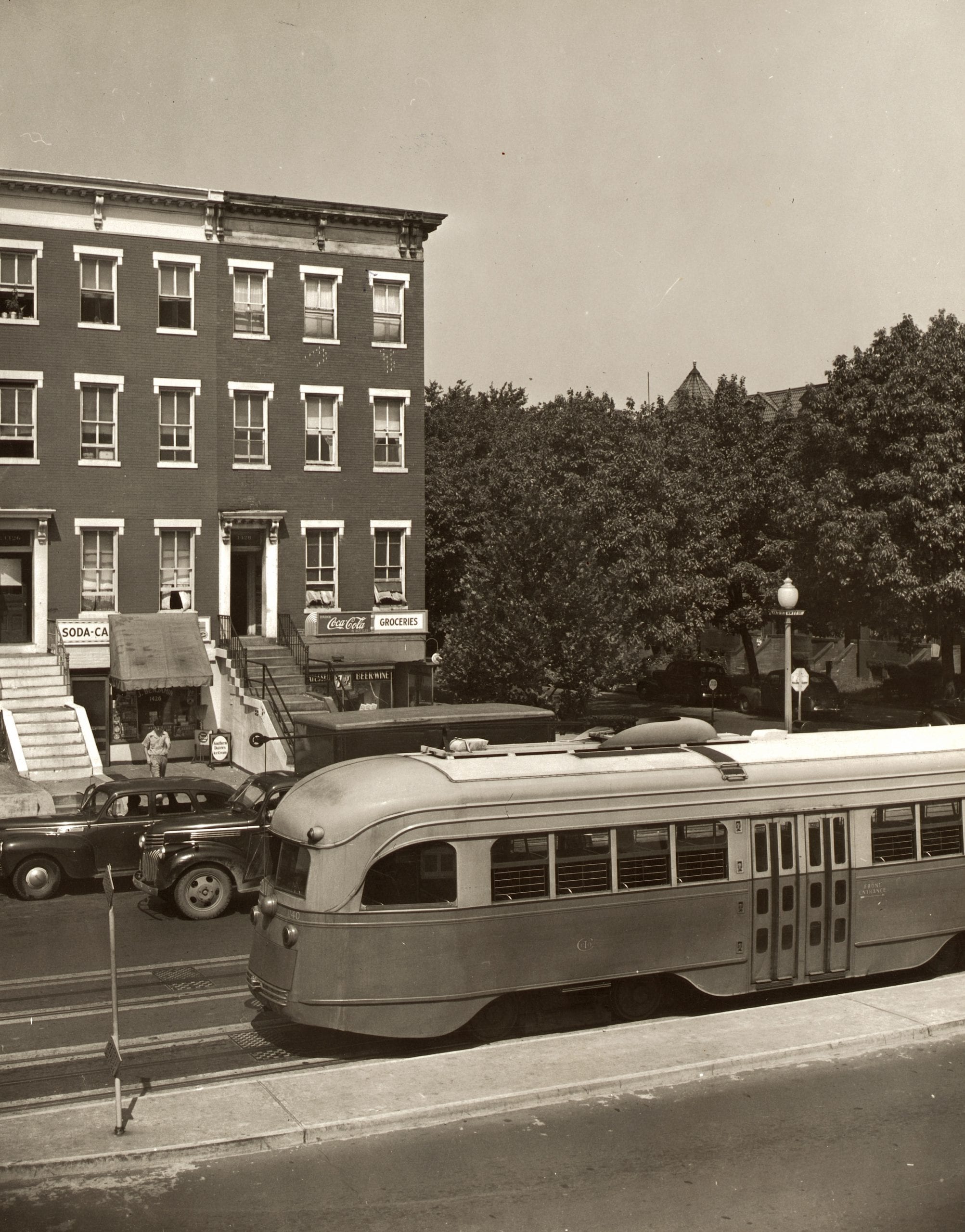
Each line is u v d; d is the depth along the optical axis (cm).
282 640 3428
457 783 1272
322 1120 1050
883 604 3856
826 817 1423
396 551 3625
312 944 1217
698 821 1358
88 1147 998
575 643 3167
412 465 3619
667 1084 1155
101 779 2820
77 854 1980
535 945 1272
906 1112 1088
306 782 1332
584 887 1301
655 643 3972
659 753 1413
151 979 1521
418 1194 937
